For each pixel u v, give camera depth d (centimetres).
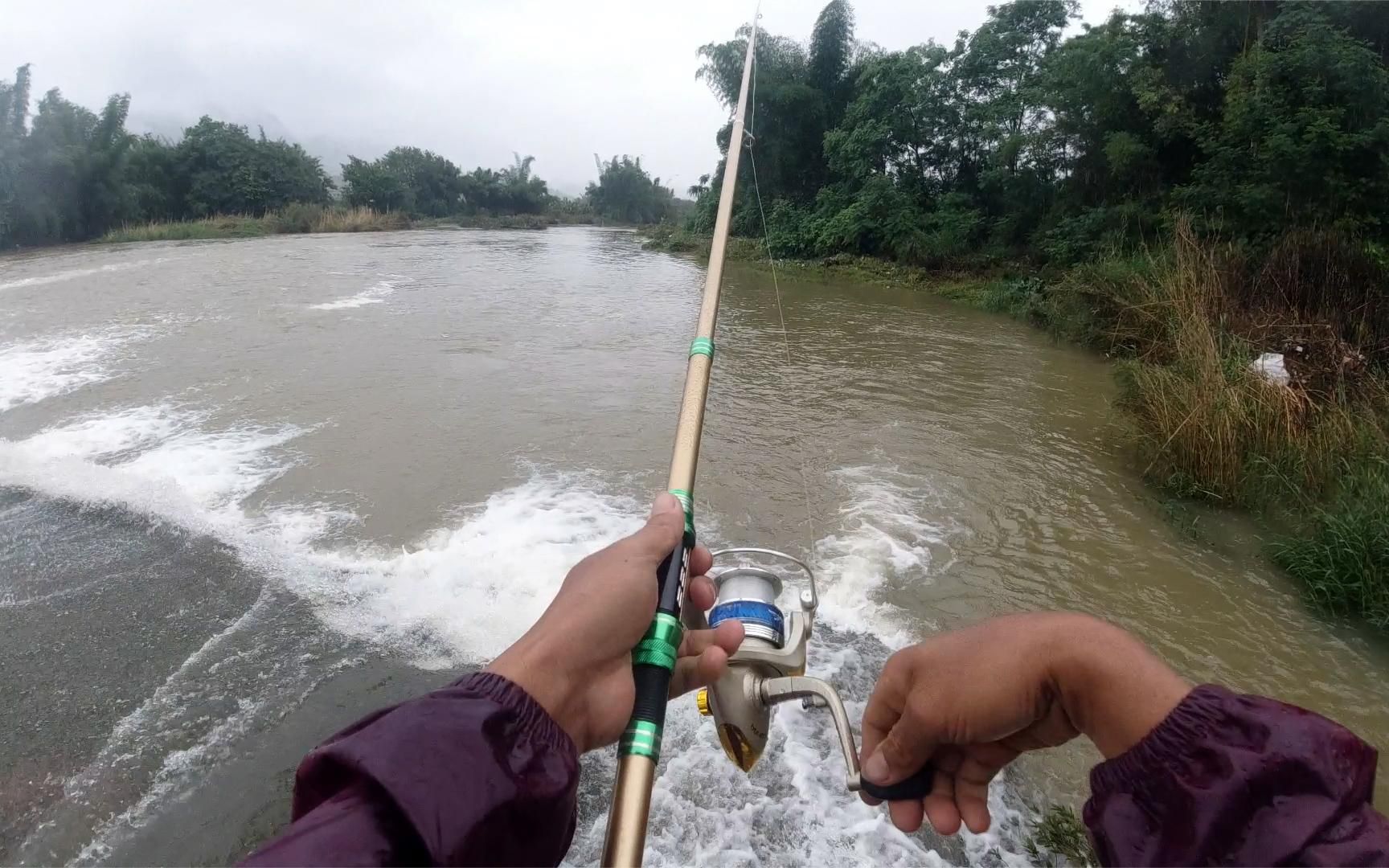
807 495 564
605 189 5084
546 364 929
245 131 3788
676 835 277
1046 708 72
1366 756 53
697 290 1598
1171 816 55
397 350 980
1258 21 1268
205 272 1700
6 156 2484
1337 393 650
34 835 284
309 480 575
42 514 519
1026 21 1964
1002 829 283
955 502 560
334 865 48
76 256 2105
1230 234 1155
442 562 457
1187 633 417
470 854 52
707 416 738
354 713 341
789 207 2377
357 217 3675
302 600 421
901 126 2027
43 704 346
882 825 283
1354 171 1080
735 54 2548
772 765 306
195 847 280
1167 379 658
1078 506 559
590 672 72
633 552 82
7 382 817
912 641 394
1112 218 1383
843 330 1202
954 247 1797
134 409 734
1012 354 1036
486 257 2209
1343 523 459
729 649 102
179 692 353
